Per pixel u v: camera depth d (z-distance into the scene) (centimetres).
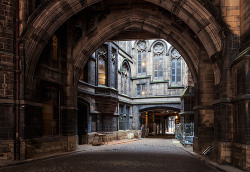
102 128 2355
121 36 2048
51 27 1277
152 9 1589
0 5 1110
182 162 1150
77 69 1681
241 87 948
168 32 1648
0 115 1088
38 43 1232
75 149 1594
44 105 1381
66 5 1243
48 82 1407
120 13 1631
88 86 2088
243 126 920
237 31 1062
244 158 890
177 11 1179
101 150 1656
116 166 1012
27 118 1166
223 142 1034
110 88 2327
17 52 1153
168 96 3161
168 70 3225
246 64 909
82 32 1677
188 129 2162
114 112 2525
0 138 1084
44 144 1326
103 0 1576
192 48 1556
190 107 2216
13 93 1122
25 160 1107
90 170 923
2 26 1111
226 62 1056
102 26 1658
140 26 1706
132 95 3400
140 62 3453
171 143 2372
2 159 1073
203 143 1472
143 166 1019
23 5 1193
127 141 2516
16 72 1140
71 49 1652
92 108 2162
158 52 3350
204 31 1140
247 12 975
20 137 1130
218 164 1043
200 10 1096
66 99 1619
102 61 2355
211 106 1482
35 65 1237
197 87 1572
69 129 1583
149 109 3253
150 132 4122
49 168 960
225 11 1079
